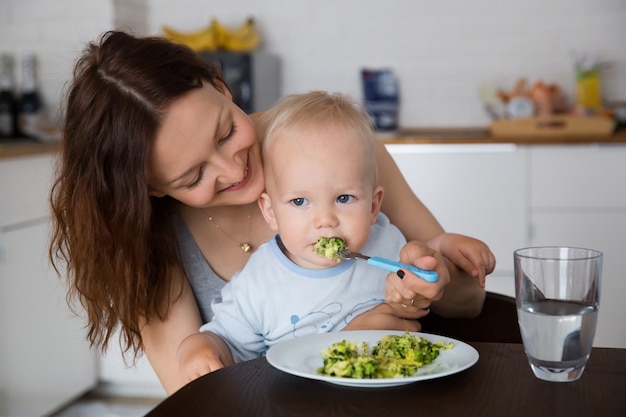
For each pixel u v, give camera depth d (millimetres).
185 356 1222
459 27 3963
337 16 4055
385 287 1296
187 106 1226
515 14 3906
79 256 1304
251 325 1373
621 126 3602
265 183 1389
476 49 3959
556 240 3408
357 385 971
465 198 3445
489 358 1062
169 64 1252
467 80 3982
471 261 1395
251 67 3689
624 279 3357
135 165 1237
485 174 3422
